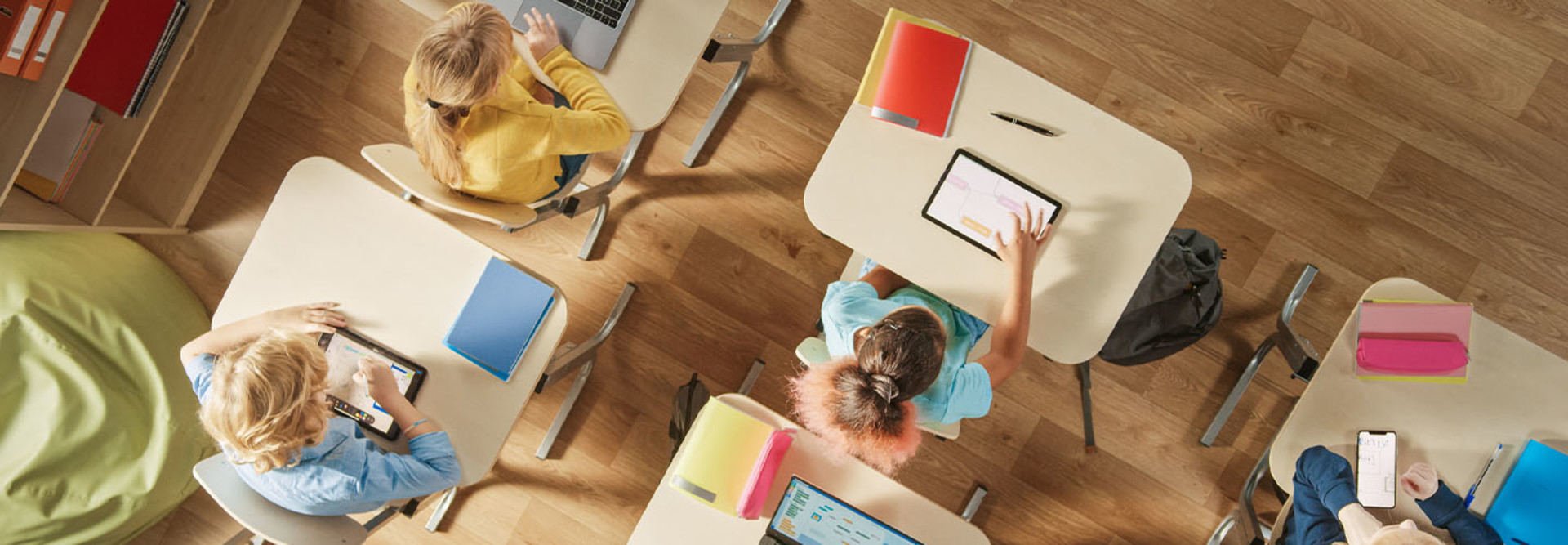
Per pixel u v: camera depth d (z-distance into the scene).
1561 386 1.98
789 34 2.76
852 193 1.96
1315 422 2.05
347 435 1.93
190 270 2.84
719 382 2.80
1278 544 2.27
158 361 2.61
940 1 2.74
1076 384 2.75
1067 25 2.72
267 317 2.04
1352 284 2.68
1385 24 2.66
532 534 2.83
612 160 2.78
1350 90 2.67
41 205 2.45
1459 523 1.98
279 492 1.90
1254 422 2.71
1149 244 1.94
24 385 2.51
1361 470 2.01
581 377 2.78
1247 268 2.70
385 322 2.09
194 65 2.75
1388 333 2.00
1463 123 2.65
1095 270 1.94
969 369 1.84
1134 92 2.71
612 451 2.83
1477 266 2.66
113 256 2.68
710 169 2.79
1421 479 1.98
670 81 2.02
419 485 1.98
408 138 2.83
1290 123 2.69
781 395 2.79
